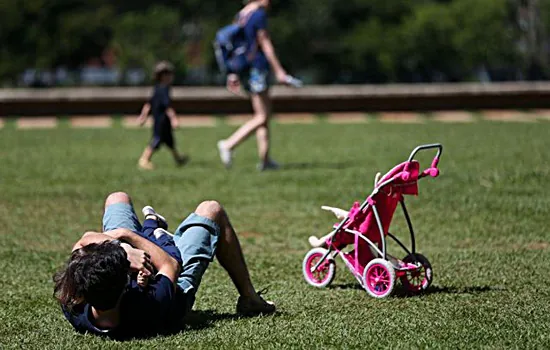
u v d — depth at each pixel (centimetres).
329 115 6450
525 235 2222
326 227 2397
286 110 6438
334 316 1481
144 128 5772
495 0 14225
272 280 1795
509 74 15112
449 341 1319
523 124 5569
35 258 2038
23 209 2720
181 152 4391
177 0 15500
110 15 14350
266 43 3531
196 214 1423
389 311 1512
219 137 5166
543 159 3669
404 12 15238
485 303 1563
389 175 1612
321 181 3189
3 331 1420
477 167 3456
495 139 4603
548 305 1542
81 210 2706
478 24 14188
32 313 1535
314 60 15300
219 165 3800
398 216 2512
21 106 6319
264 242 2220
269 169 3600
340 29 15388
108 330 1316
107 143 4825
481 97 6581
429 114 6444
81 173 3522
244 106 6425
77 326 1347
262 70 3550
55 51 13638
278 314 1493
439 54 14512
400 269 1616
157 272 1323
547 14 14225
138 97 6456
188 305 1353
